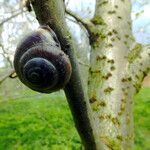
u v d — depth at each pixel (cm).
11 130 61
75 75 6
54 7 6
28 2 6
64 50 6
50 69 6
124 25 11
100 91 10
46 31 6
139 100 76
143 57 11
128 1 12
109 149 9
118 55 11
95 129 7
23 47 6
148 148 61
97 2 12
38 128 58
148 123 67
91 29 11
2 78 12
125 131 10
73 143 43
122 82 10
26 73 6
